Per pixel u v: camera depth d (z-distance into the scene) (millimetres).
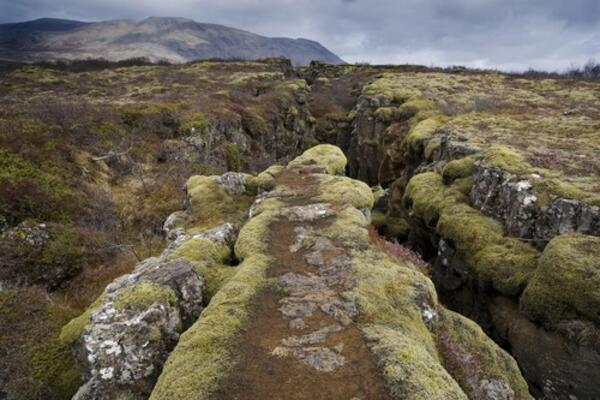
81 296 19859
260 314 9477
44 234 21562
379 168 54750
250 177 24312
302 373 7543
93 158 30766
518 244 18938
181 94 54219
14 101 41719
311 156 27469
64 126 32469
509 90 63844
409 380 7020
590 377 13547
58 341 13602
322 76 117000
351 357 7930
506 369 11922
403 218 36000
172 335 9516
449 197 24969
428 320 10414
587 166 22188
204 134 40219
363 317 9297
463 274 21047
